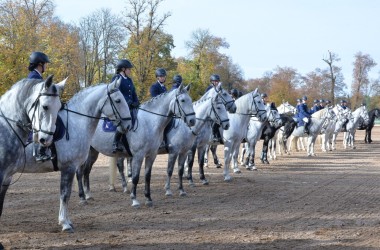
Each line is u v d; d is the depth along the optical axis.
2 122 8.73
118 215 11.84
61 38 46.78
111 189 15.54
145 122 12.88
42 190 15.38
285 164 25.30
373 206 13.52
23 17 36.38
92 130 10.77
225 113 15.56
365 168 23.91
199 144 16.83
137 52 44.72
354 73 92.12
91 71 52.16
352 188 17.08
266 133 25.20
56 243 9.12
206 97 15.62
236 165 21.02
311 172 21.92
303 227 10.73
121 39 50.75
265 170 22.44
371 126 43.31
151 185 17.05
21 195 14.42
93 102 10.77
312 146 30.58
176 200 14.16
